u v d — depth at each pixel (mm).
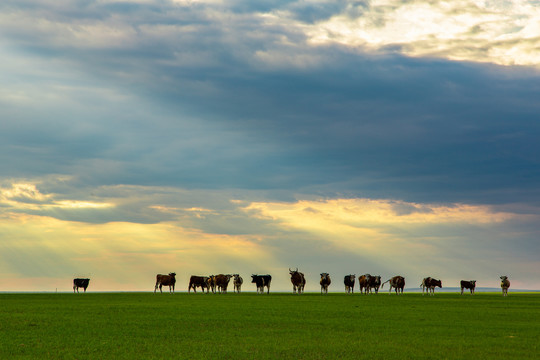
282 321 30734
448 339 23609
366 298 60469
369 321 31094
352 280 83062
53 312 36312
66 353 19734
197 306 43094
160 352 20047
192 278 87000
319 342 22625
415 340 23250
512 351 20453
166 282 85750
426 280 84250
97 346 21281
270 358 18938
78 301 51656
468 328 27656
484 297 70688
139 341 22672
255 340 23094
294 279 77250
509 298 66562
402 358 19031
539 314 36531
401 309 40781
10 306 42844
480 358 19062
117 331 25750
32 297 62062
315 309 40000
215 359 18719
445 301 54781
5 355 19266
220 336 24234
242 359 18750
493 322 30797
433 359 18906
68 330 26000
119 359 18641
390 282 79625
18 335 24094
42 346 21219
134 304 46000
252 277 80438
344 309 40281
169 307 41656
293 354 19734
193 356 19250
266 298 59344
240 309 39562
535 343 22531
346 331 26281
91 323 29109
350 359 18812
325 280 79375
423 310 39938
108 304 46000
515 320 32094
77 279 94625
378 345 21844
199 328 27172
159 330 26250
